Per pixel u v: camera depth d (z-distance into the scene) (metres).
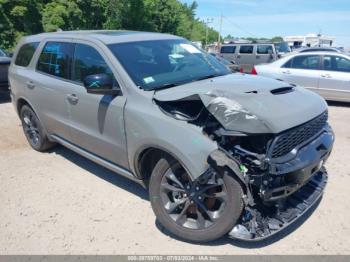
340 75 8.81
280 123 2.72
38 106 4.84
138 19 36.50
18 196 4.10
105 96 3.61
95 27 34.88
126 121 3.34
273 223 2.96
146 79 3.48
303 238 3.19
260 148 2.75
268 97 3.00
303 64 9.34
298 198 3.26
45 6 30.39
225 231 2.93
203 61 4.21
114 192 4.12
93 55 3.89
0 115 7.91
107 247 3.16
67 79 4.25
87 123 3.93
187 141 2.86
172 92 3.17
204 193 2.95
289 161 2.76
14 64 5.45
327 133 3.37
